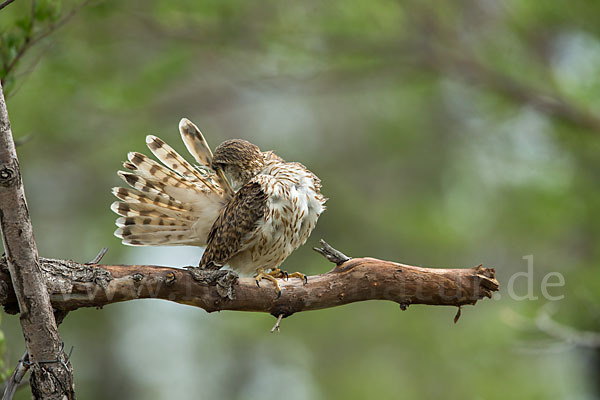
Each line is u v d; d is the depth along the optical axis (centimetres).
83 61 1215
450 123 1672
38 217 1588
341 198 1678
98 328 1498
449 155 1680
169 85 1395
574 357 1427
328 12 1295
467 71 1410
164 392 1570
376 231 1631
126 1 1179
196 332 1569
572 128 1331
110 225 1501
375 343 1523
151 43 1319
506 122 1453
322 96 1781
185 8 1238
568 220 1373
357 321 1513
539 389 1389
